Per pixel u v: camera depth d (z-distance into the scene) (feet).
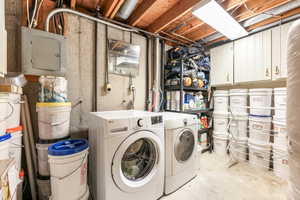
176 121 5.36
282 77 6.26
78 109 6.01
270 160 6.77
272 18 6.39
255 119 7.05
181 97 7.75
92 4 5.93
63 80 4.49
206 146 9.19
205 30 7.89
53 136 4.25
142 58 7.95
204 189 5.42
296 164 2.68
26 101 4.72
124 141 4.01
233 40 8.10
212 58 9.17
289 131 2.90
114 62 6.85
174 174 5.27
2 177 2.10
